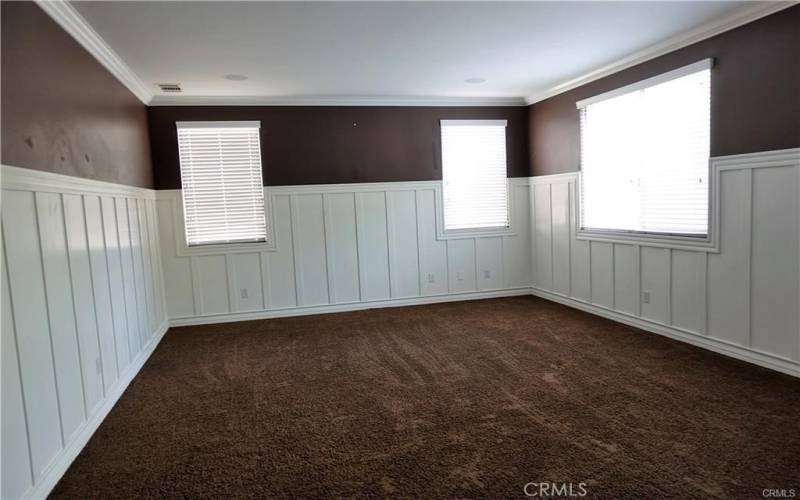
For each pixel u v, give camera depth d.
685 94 3.90
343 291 5.77
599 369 3.50
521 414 2.84
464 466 2.32
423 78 4.84
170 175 5.21
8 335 1.94
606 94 4.68
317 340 4.56
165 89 4.79
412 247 5.94
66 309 2.53
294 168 5.54
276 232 5.51
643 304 4.44
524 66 4.51
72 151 2.79
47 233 2.36
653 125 4.22
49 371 2.29
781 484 2.08
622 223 4.65
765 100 3.24
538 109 5.89
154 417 3.01
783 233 3.19
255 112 5.41
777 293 3.25
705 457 2.30
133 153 4.32
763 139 3.27
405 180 5.87
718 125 3.59
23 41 2.25
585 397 3.03
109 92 3.66
